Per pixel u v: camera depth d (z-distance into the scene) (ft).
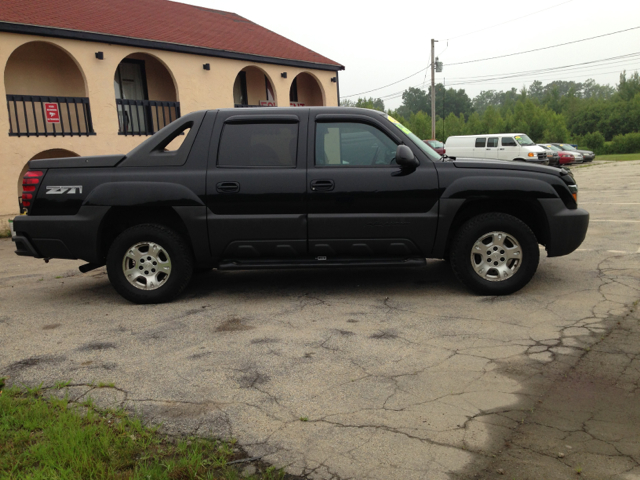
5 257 29.32
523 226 16.14
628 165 101.40
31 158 39.68
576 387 10.30
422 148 16.74
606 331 13.15
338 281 19.38
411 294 17.22
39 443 8.56
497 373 11.07
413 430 8.93
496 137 82.99
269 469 7.88
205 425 9.30
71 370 11.93
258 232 16.52
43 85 44.04
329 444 8.59
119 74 50.14
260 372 11.51
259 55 56.65
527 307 15.34
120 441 8.60
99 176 16.78
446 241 16.49
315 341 13.28
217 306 16.71
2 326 15.42
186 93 50.90
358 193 16.25
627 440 8.45
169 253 16.85
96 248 16.83
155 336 14.06
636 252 21.90
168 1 63.21
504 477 7.60
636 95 250.16
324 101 67.05
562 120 199.21
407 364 11.69
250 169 16.49
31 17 40.50
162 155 16.90
